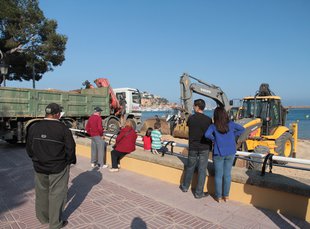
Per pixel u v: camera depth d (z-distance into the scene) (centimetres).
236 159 622
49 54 2330
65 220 404
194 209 449
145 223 400
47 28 2305
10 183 588
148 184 580
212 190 525
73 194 519
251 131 893
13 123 1088
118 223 400
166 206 462
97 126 721
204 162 491
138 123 1792
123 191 536
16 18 2138
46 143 363
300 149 1490
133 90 1761
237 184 483
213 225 394
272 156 481
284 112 1155
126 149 675
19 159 845
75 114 1283
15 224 395
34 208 453
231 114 1214
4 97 1019
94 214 430
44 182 379
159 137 673
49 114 379
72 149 379
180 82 1134
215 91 1188
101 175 650
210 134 464
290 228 383
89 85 1591
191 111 1141
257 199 459
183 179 567
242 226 390
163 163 603
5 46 2128
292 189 414
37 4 2294
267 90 1052
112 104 1545
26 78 2714
